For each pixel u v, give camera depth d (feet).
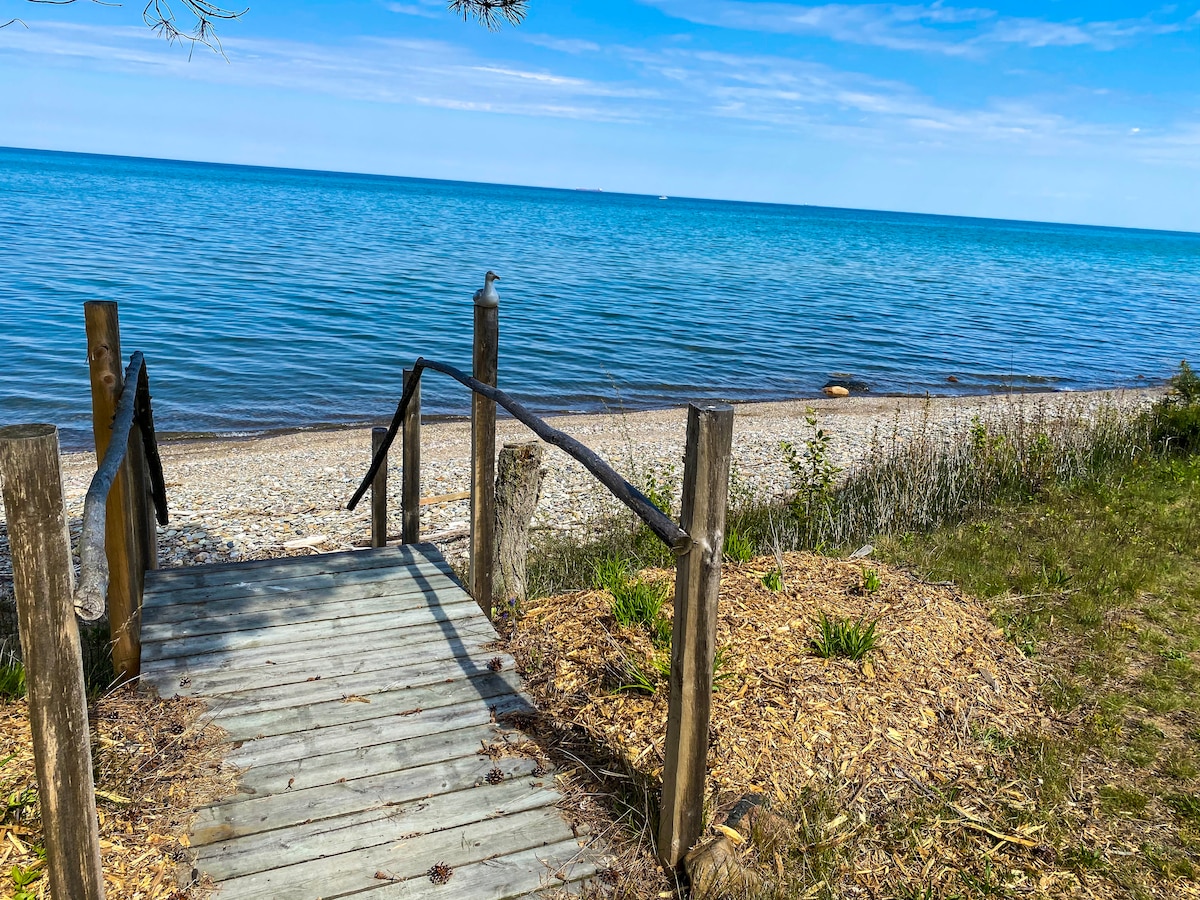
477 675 14.25
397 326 82.07
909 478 27.86
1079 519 24.62
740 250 215.31
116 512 13.03
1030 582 19.61
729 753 12.10
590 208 474.90
